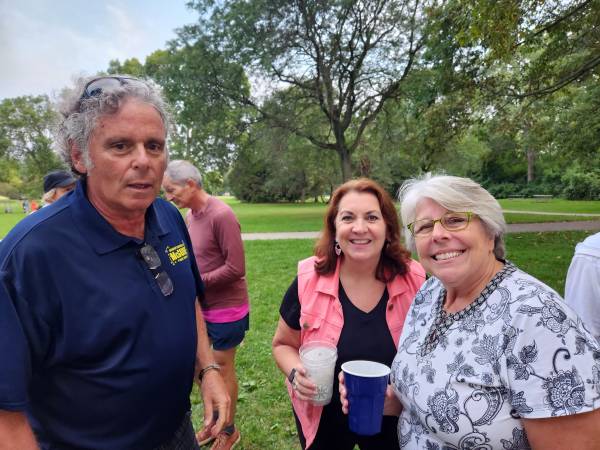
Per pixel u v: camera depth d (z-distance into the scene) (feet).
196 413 11.26
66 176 11.35
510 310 4.04
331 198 6.75
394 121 74.28
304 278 6.77
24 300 3.70
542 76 31.22
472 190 4.65
